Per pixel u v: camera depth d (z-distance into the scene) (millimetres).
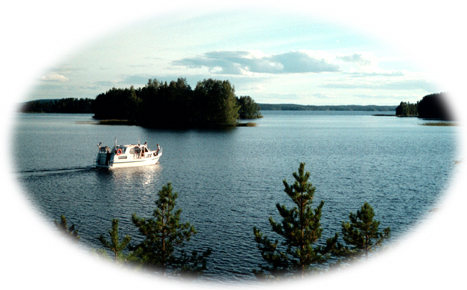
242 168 71812
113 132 154875
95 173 64562
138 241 32750
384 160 83875
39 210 42094
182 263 23250
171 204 23266
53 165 72000
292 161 81500
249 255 30375
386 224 37969
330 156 90625
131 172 66125
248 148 106188
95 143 111438
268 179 60812
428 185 56375
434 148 109000
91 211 41719
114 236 21297
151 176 62688
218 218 39344
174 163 77188
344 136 154875
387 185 56312
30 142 113375
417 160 83938
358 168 72625
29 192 50438
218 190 52438
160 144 113125
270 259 22688
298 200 22609
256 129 194875
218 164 76438
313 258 22000
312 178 61906
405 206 44375
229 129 186000
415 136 153500
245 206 44000
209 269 27984
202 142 120750
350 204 45094
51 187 53500
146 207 43500
